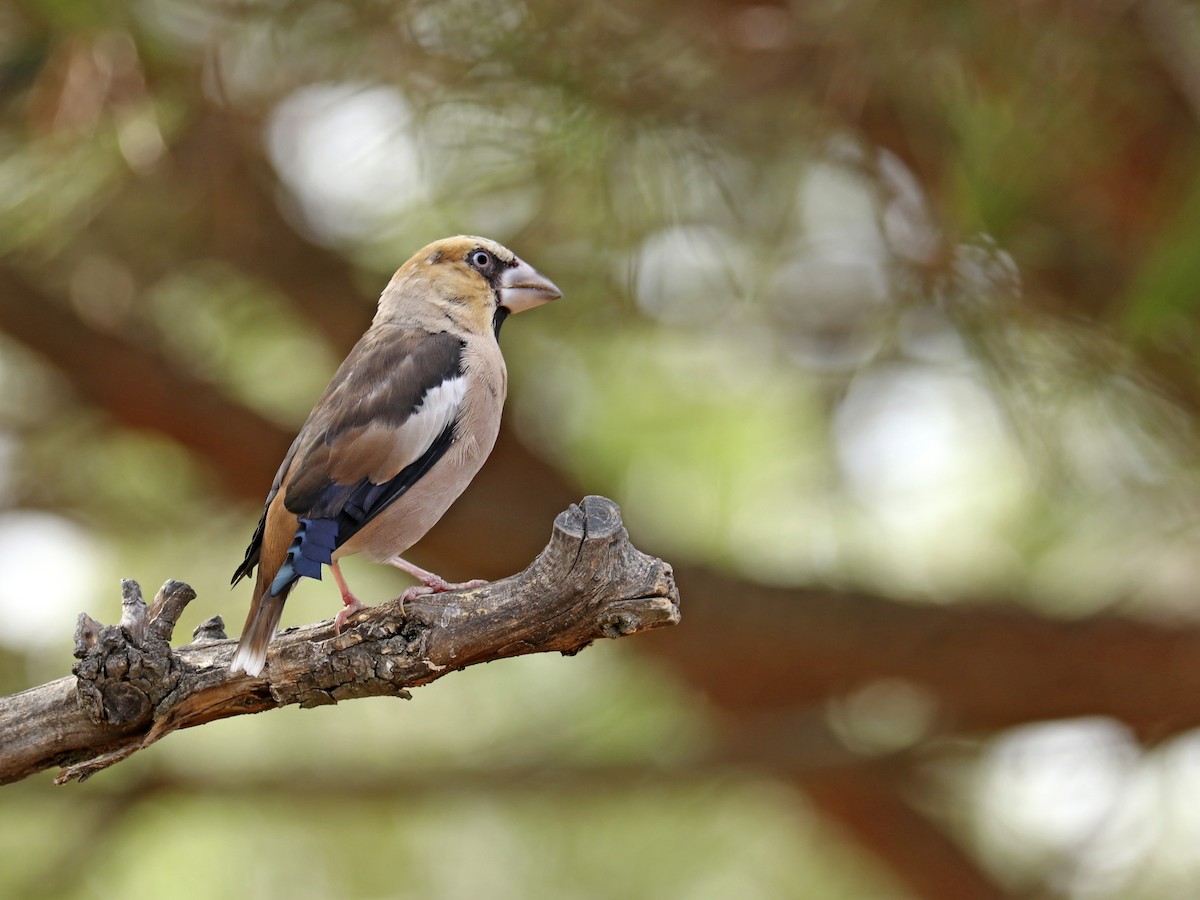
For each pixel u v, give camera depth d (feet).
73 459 39.65
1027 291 29.81
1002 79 26.78
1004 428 31.65
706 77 29.07
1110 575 38.11
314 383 42.37
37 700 20.48
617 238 29.25
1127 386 30.37
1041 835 42.93
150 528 40.29
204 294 37.32
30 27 26.99
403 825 44.37
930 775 43.91
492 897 44.24
